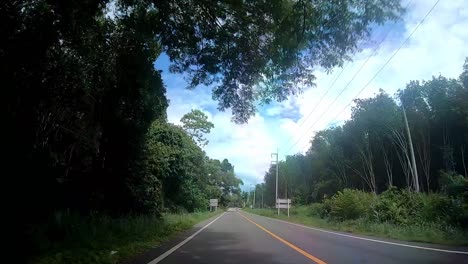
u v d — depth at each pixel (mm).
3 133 12195
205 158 57781
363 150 60781
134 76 16172
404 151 51375
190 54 12648
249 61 12359
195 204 51812
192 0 11328
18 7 11422
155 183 28422
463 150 48312
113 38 15008
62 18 11695
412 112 50875
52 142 17109
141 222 20547
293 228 29219
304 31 10445
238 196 166875
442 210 24844
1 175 12469
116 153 22172
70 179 19938
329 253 13383
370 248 15031
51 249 11125
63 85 14727
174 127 38094
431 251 14031
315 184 83562
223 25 11711
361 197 38906
